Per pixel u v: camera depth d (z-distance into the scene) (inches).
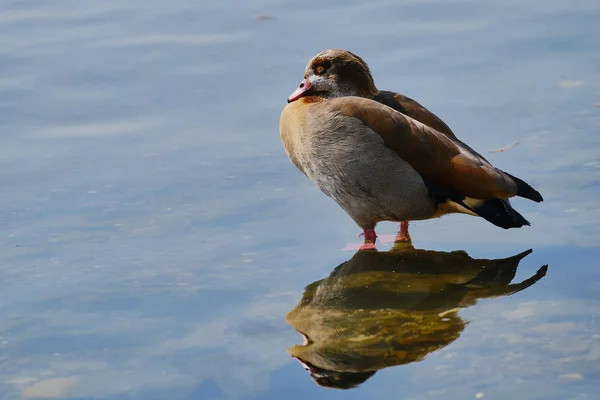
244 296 417.4
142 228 481.1
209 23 738.8
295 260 453.1
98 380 350.3
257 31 721.6
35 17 755.4
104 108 615.8
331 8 763.4
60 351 372.5
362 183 470.9
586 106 595.8
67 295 419.5
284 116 510.3
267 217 494.6
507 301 402.6
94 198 511.2
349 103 471.5
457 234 485.1
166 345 374.9
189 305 408.8
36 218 490.9
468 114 594.9
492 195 453.7
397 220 486.0
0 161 552.4
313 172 488.1
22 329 390.6
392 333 378.3
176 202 507.2
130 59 681.0
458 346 363.9
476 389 332.2
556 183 511.8
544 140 557.6
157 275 436.8
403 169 464.1
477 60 667.4
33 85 645.3
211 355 365.7
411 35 709.3
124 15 759.1
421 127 464.4
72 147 568.7
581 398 322.7
